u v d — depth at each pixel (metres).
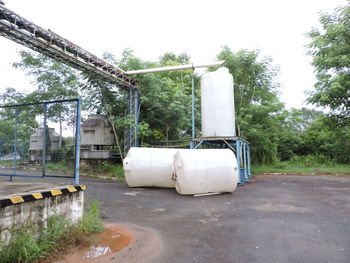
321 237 3.56
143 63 13.69
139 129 12.36
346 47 13.34
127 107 13.51
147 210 5.23
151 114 13.38
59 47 9.19
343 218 4.56
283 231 3.83
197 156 7.01
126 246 3.23
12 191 3.16
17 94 14.29
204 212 5.07
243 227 4.04
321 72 14.56
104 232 3.76
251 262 2.78
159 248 3.17
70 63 10.13
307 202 5.99
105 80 11.97
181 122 13.93
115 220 4.46
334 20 14.52
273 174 13.66
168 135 14.87
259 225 4.15
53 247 2.94
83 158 12.89
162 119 13.84
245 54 15.73
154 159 8.31
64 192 3.48
